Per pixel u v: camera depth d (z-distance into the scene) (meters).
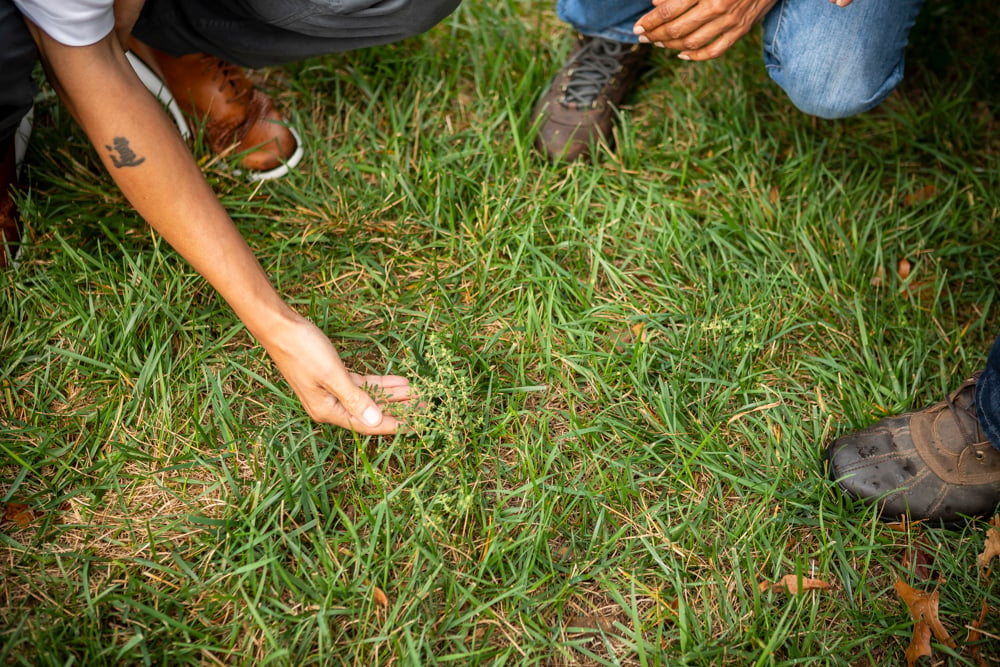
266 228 1.88
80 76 1.09
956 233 1.98
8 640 1.29
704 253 1.98
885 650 1.41
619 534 1.46
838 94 1.78
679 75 2.32
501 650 1.35
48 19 1.03
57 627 1.30
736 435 1.65
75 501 1.47
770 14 1.77
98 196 1.85
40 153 1.91
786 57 1.77
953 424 1.50
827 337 1.80
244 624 1.34
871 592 1.47
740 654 1.35
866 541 1.50
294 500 1.47
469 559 1.43
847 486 1.54
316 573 1.38
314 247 1.88
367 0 1.51
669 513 1.53
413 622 1.33
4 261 1.73
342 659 1.31
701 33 1.62
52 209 1.84
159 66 1.88
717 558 1.46
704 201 2.02
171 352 1.67
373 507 1.49
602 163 2.11
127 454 1.50
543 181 2.04
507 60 2.26
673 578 1.43
